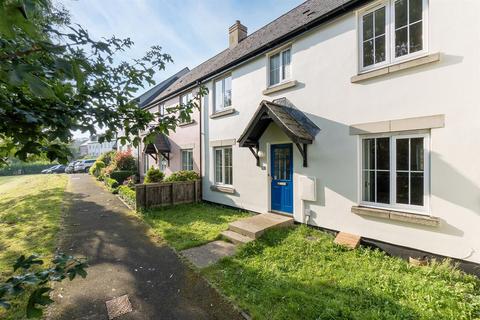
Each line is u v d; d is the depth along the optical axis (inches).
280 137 283.7
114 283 162.9
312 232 239.8
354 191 216.7
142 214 335.9
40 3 41.2
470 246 158.4
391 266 171.3
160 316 130.9
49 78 60.3
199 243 226.1
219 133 385.7
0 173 1461.6
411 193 187.2
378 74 196.7
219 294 148.3
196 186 416.5
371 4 204.2
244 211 337.4
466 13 158.7
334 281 155.9
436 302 128.3
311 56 249.9
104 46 67.8
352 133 216.4
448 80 165.8
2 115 60.6
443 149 168.6
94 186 641.0
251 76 324.2
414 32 185.6
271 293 143.6
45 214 338.6
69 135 73.4
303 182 254.4
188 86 453.1
